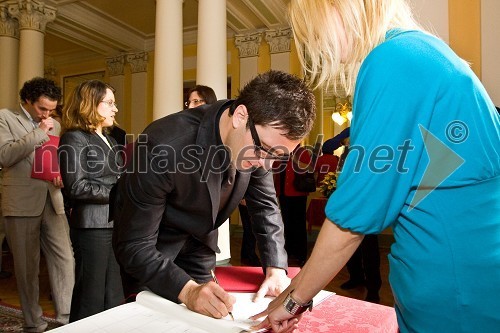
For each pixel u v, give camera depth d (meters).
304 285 0.73
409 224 0.67
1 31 5.93
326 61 0.74
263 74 0.98
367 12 0.70
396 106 0.62
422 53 0.64
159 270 0.96
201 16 3.88
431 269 0.64
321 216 5.16
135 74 7.80
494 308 0.62
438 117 0.62
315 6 0.72
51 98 2.25
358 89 0.68
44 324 2.46
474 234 0.62
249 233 4.55
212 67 3.84
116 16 6.60
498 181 0.64
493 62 2.77
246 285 1.12
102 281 1.94
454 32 2.87
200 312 0.86
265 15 6.04
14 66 6.06
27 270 2.33
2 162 2.18
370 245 3.17
